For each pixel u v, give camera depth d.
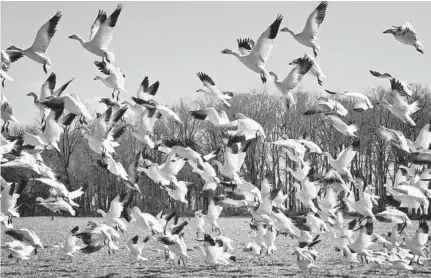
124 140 78.44
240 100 75.12
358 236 23.22
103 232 23.00
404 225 24.03
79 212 77.88
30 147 23.12
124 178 22.91
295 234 23.92
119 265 25.61
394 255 23.83
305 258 22.66
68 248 26.38
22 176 64.75
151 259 27.59
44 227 53.50
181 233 25.38
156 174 23.20
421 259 24.52
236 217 70.62
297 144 23.47
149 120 22.98
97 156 81.81
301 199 25.16
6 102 23.78
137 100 22.28
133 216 24.64
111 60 21.56
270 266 24.89
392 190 22.88
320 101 24.56
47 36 20.92
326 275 22.53
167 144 21.73
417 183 24.48
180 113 76.81
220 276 22.50
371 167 68.56
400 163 61.28
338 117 24.05
